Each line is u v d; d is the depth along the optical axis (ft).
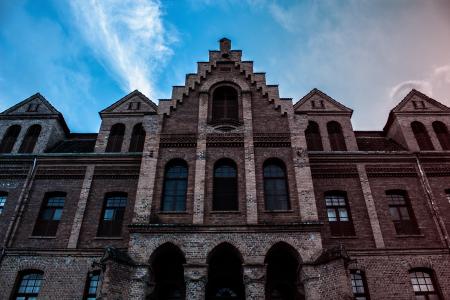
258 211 55.57
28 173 69.00
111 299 45.39
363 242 61.00
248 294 47.73
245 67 73.61
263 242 51.65
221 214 55.06
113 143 75.10
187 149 62.95
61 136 80.89
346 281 45.16
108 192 67.00
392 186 67.46
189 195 57.36
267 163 61.93
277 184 59.47
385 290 56.49
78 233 61.93
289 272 56.59
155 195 57.41
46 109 79.87
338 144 74.64
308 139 75.05
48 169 69.56
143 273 49.24
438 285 57.31
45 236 62.13
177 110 68.18
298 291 50.08
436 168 69.36
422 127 76.74
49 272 58.34
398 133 77.05
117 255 48.57
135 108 80.12
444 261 59.31
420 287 57.77
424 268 58.90
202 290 48.08
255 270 49.39
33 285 58.29
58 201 67.05
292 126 64.90
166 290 56.34
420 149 73.46
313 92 82.89
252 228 52.75
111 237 61.77
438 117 77.66
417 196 66.44
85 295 56.34
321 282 47.57
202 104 68.54
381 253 59.77
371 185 67.41
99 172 69.00
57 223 64.28
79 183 68.18
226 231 52.60
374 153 70.28
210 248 51.24
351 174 68.39
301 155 61.00
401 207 66.08
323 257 48.52
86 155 70.18
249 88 70.49
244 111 67.15
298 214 55.16
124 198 67.00
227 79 72.13
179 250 51.55
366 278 57.47
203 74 72.79
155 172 59.57
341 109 79.15
